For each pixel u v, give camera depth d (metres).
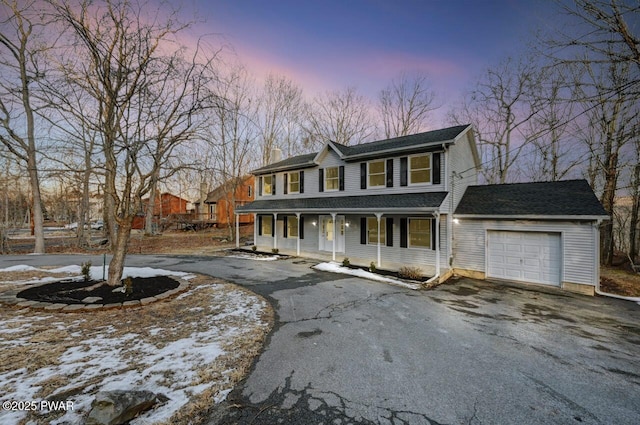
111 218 7.61
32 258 13.17
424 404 3.22
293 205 15.27
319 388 3.46
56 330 4.79
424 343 4.93
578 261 9.02
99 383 3.30
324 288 8.48
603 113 12.56
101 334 4.70
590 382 3.83
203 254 15.30
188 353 4.17
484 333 5.50
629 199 14.83
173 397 3.12
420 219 12.00
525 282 9.99
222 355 4.16
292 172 17.03
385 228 12.95
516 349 4.81
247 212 16.95
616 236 16.39
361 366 4.05
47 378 3.36
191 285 8.27
